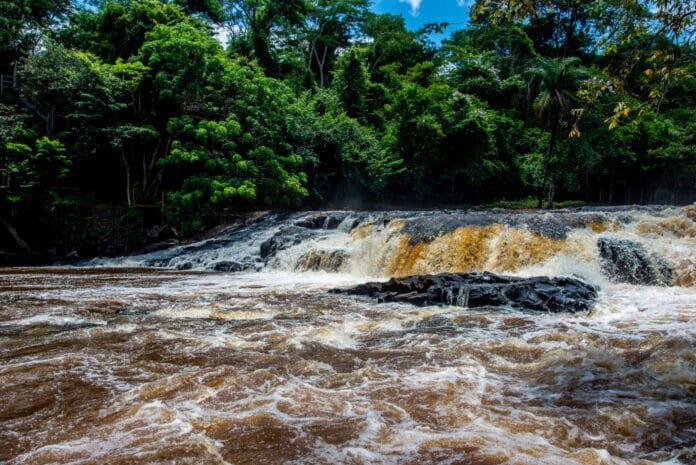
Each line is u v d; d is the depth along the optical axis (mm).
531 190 34812
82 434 3072
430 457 2719
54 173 18719
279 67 32531
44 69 19391
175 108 22109
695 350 4965
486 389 4004
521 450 2801
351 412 3459
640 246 10312
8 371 4434
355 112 32312
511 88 36438
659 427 3188
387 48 41844
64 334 5961
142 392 3877
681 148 30781
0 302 8562
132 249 19828
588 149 29781
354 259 13586
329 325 6633
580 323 6684
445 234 12109
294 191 22594
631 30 5180
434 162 29812
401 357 5059
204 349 5297
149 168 22141
